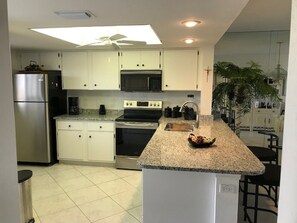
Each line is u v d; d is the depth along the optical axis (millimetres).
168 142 2514
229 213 1806
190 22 2314
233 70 4039
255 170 1703
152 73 4121
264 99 4480
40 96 4086
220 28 2572
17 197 849
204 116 3938
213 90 4227
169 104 4543
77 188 3367
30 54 4469
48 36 3068
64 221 2568
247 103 4105
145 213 2004
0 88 754
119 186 3436
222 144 2434
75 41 3639
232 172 1710
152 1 1738
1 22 753
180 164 1824
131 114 4508
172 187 1942
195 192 1915
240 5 1821
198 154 2088
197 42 3502
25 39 3283
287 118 787
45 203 2943
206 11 1975
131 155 4078
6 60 779
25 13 2029
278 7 3072
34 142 4191
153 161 1891
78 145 4285
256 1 2854
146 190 1979
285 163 801
